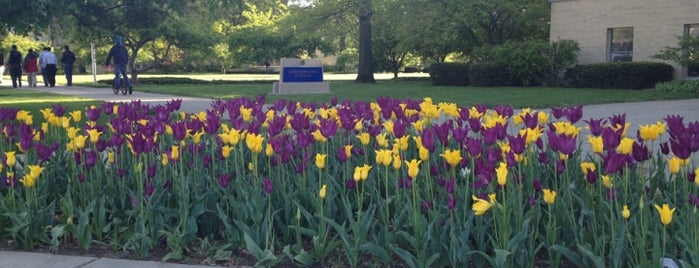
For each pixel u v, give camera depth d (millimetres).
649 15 24734
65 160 5891
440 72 29703
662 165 4996
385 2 31594
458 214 4148
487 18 30703
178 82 31609
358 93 21906
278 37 44406
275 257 4031
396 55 40188
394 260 4188
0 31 12445
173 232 4477
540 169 5188
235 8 17203
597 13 26312
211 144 5695
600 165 4676
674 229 4051
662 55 22688
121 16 14961
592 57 26625
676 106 16031
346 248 4027
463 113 5785
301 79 22422
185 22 30906
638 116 13508
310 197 4535
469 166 5012
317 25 34594
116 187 5180
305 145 4793
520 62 26375
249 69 65250
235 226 4547
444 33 30484
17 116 6012
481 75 27484
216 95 20609
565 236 4129
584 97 18609
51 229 4652
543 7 30188
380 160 4238
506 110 5859
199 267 4164
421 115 6645
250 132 5094
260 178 4812
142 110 6805
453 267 3787
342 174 5410
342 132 6090
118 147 5133
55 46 45625
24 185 4812
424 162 4965
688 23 23672
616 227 3877
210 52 33906
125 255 4430
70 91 23688
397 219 4203
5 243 4727
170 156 4664
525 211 4461
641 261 3451
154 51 40438
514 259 3768
